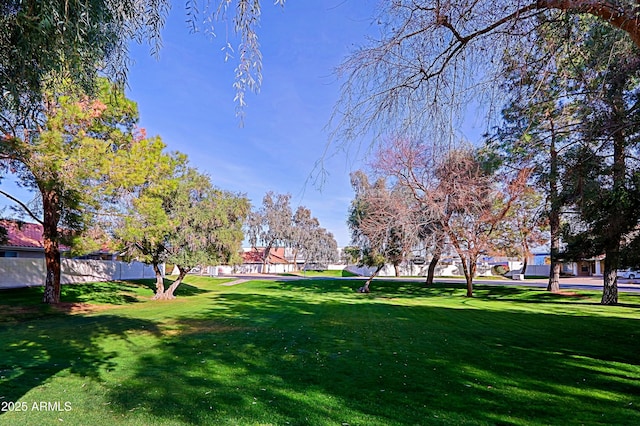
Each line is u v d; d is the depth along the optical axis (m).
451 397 4.43
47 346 7.41
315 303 17.12
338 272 53.00
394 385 4.89
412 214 13.59
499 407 4.11
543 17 3.33
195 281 35.12
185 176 18.53
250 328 9.73
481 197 14.49
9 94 3.13
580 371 5.55
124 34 3.06
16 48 2.79
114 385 4.87
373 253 20.55
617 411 3.98
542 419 3.77
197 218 18.09
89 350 7.04
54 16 2.54
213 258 18.92
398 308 14.89
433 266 28.12
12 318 11.66
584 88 4.41
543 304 16.34
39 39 2.73
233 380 5.11
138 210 13.52
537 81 3.79
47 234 14.69
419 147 4.37
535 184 8.96
